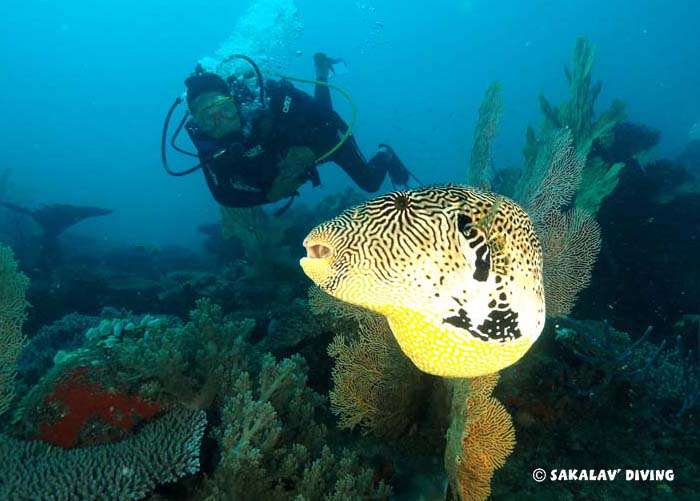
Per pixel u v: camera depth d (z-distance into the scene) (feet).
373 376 10.61
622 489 9.57
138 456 8.91
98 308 33.96
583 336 12.55
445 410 10.41
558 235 10.85
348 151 23.34
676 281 23.58
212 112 18.86
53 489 8.20
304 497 8.46
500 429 7.88
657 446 10.80
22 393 13.28
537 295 5.56
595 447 10.75
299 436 10.41
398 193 5.25
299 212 42.27
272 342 14.42
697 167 57.72
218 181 20.48
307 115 20.94
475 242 5.06
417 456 10.30
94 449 9.46
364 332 10.91
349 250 5.01
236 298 27.07
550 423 11.20
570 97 23.22
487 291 5.05
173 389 10.64
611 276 23.62
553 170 11.21
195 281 31.48
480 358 5.21
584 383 11.53
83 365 10.77
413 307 5.06
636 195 24.88
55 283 34.24
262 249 29.37
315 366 13.99
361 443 10.77
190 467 8.54
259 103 20.11
